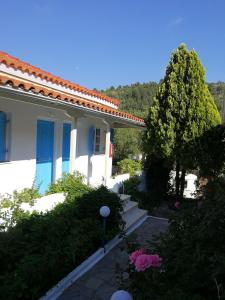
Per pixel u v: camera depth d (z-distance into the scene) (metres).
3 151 6.62
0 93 4.89
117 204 6.54
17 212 5.38
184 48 10.03
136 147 17.45
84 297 4.28
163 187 11.61
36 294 3.91
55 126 8.71
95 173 11.56
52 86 8.31
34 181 7.44
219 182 4.20
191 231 2.94
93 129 11.12
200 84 9.80
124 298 2.05
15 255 4.12
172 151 10.00
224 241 2.63
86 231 5.55
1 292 3.51
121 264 5.43
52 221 4.95
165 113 10.14
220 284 2.20
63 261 4.54
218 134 9.78
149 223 8.63
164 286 2.54
